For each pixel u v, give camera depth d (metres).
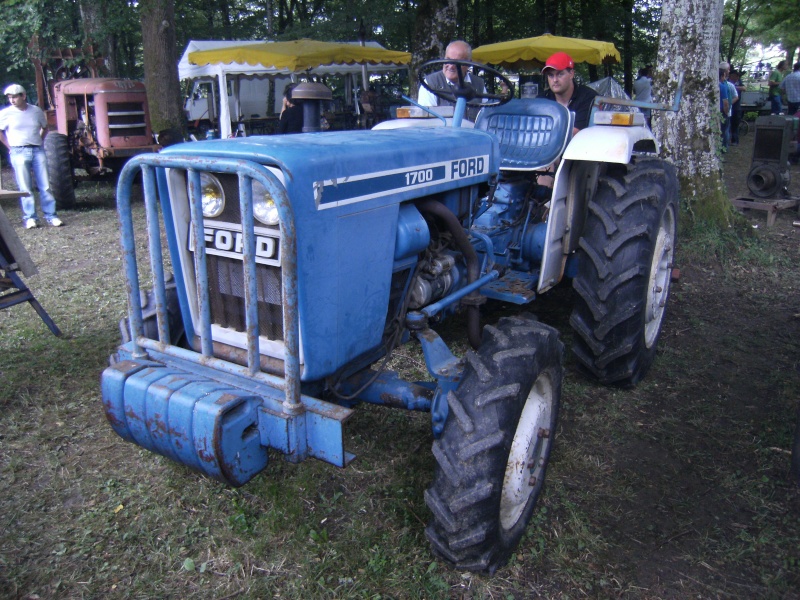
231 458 1.90
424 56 9.86
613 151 3.29
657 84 6.13
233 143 2.03
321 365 2.08
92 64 10.49
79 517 2.48
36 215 7.57
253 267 1.91
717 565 2.27
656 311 3.62
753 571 2.24
